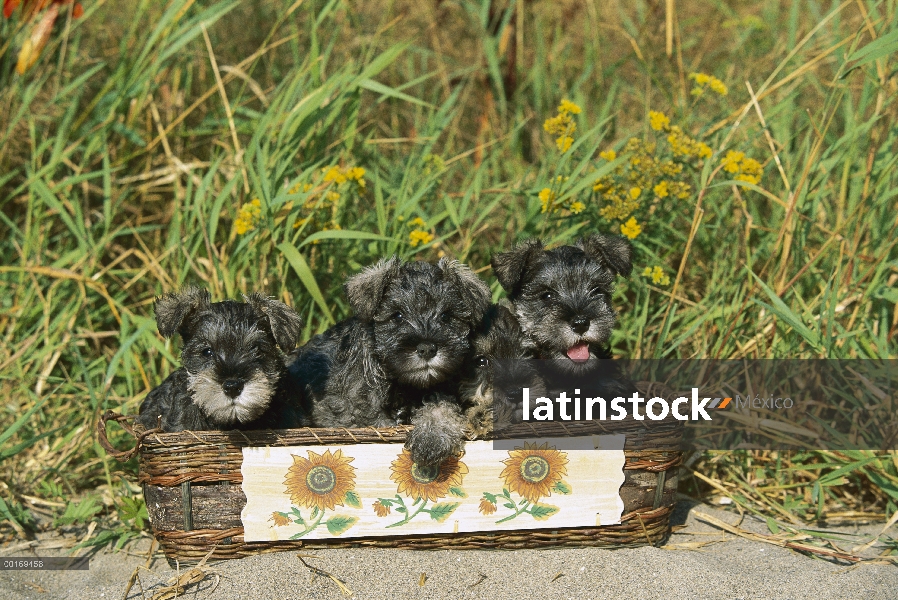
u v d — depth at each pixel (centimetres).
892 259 218
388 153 254
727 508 203
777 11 286
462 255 217
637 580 183
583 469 186
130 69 237
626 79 271
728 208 229
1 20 240
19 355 217
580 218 221
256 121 234
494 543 188
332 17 247
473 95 270
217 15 233
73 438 211
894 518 193
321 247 222
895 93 217
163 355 217
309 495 184
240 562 185
